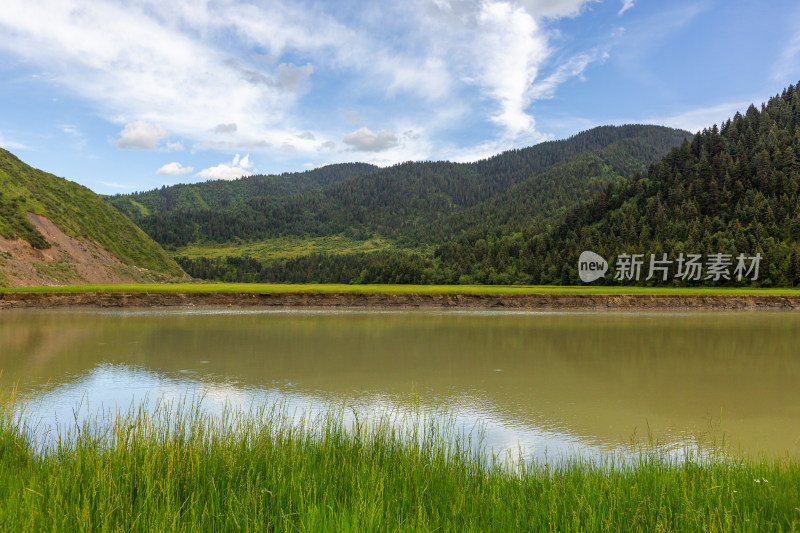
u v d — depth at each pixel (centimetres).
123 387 1352
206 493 490
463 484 549
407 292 5059
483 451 848
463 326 3089
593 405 1209
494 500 481
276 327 2909
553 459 810
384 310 4422
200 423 665
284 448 612
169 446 574
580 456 759
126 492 466
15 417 1018
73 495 462
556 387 1408
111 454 553
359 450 630
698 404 1229
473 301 5019
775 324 3416
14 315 3575
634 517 433
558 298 5044
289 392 1316
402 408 1164
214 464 545
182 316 3588
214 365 1697
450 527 436
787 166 11275
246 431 662
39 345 2103
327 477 536
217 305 4688
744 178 11325
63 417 1028
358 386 1398
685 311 4784
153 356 1867
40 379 1441
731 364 1812
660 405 1216
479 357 1923
